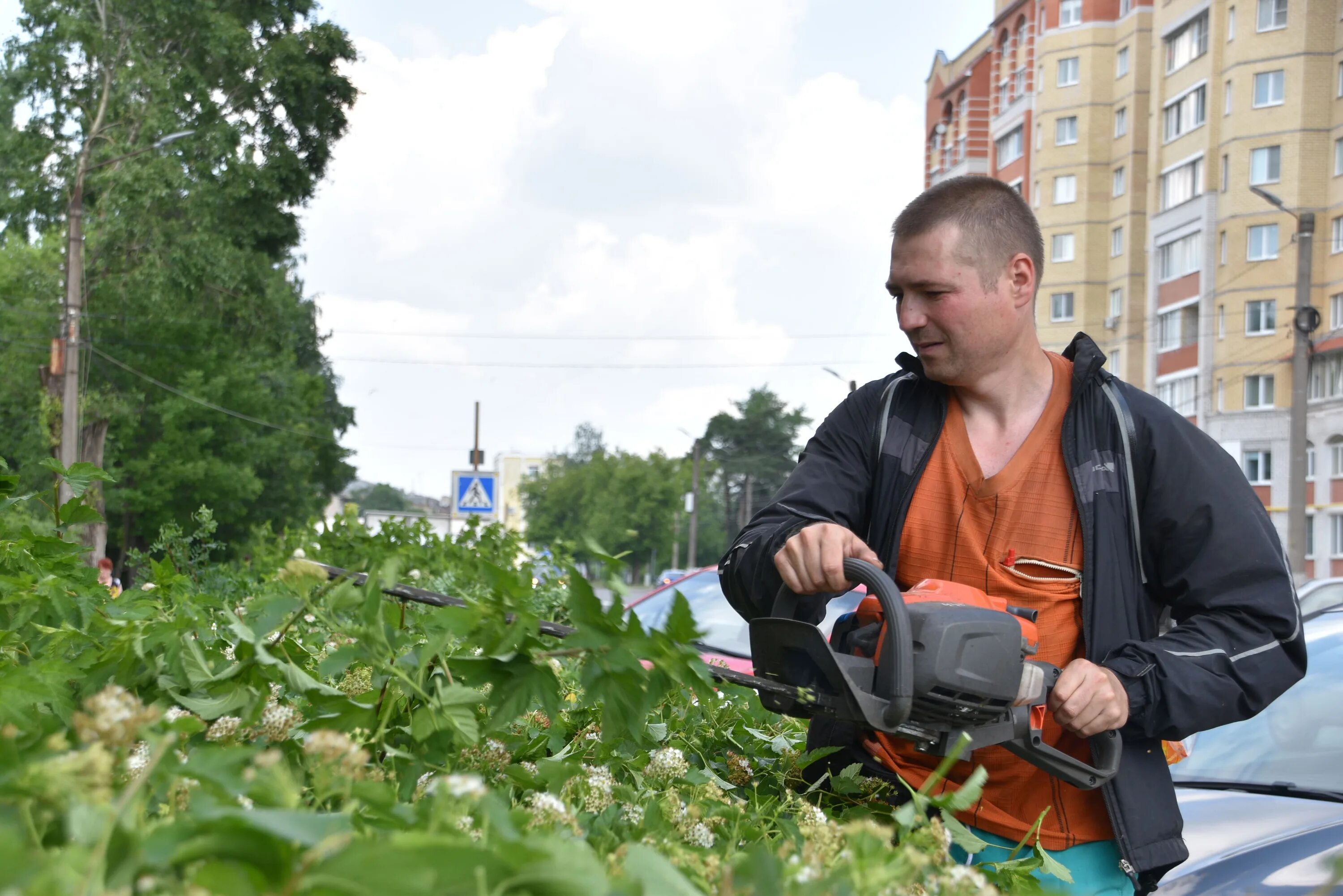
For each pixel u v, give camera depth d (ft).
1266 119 142.82
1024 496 7.93
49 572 8.56
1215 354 148.05
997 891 5.33
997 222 7.91
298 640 7.06
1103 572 7.71
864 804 7.49
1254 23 143.43
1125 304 165.89
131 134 93.09
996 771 7.78
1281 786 11.64
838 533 7.49
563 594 14.83
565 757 6.68
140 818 3.58
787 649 7.13
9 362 105.40
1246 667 7.36
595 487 304.30
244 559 27.61
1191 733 7.34
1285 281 141.79
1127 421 7.80
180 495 107.55
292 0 101.86
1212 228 148.46
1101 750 7.43
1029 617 7.59
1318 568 138.92
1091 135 170.71
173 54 96.48
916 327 8.05
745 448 316.60
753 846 5.34
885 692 6.76
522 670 5.98
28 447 100.78
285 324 114.42
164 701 5.90
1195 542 7.58
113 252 93.91
